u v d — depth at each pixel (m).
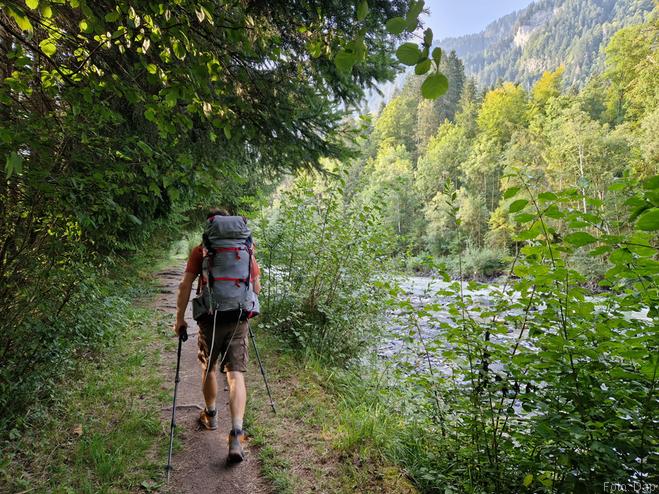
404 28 1.02
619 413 1.89
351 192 6.26
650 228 1.31
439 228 32.59
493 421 2.50
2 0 2.18
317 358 5.15
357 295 5.52
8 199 3.04
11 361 3.08
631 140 28.77
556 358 2.04
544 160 34.78
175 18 2.58
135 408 3.52
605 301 2.10
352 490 2.55
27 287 3.25
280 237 6.16
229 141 5.43
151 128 5.34
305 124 5.66
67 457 2.72
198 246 3.09
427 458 2.97
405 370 3.80
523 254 2.20
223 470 2.74
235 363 2.92
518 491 2.33
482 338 2.78
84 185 2.94
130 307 6.95
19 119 2.64
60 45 3.21
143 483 2.53
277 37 3.71
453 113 91.31
